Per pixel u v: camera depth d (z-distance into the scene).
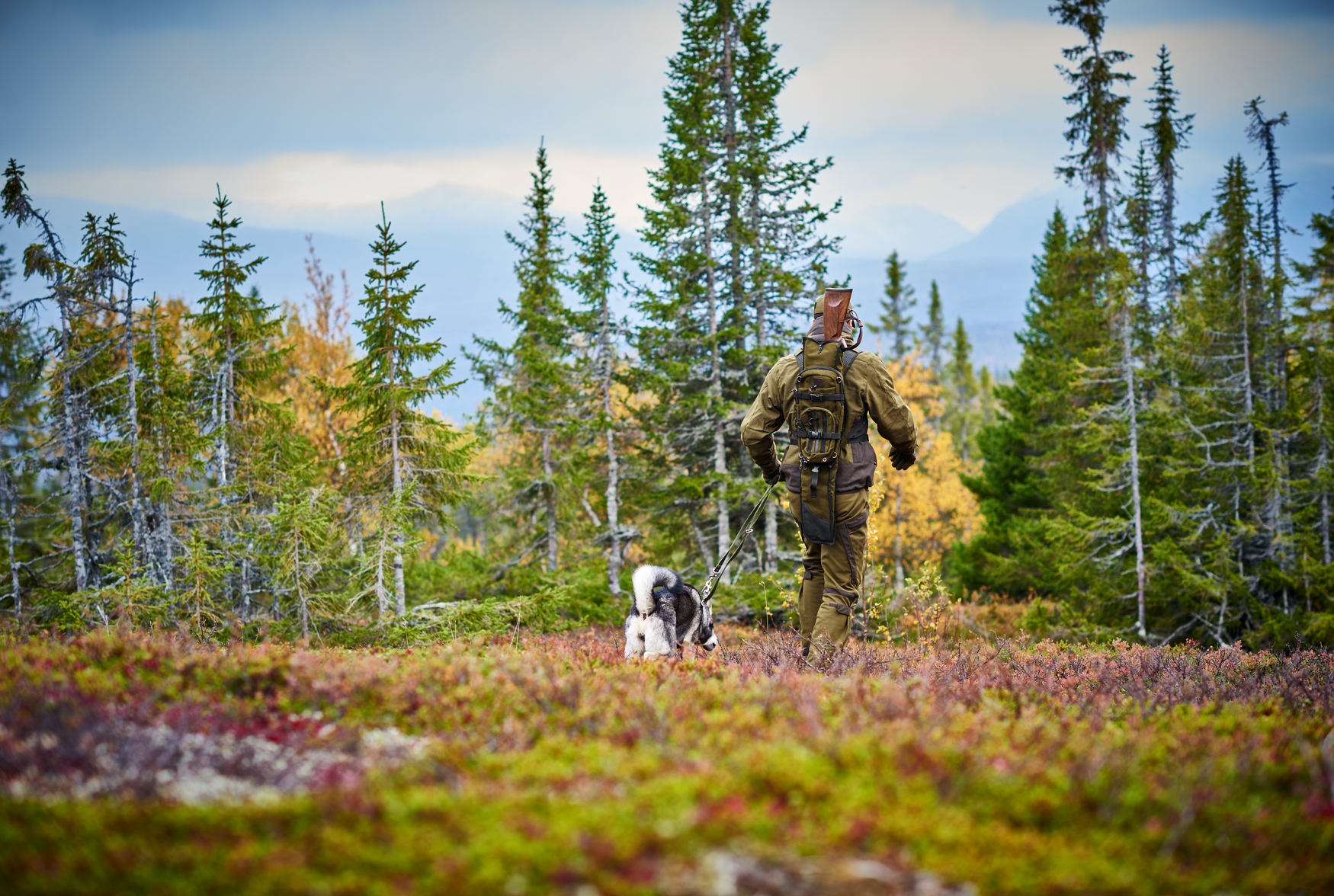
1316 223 22.08
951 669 6.98
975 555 32.84
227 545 14.70
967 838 3.15
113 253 15.58
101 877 2.77
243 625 13.34
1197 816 3.53
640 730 4.43
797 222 22.08
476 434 24.22
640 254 21.52
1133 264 26.05
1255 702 6.13
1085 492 26.77
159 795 3.62
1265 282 22.23
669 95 22.22
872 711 4.76
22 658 5.56
